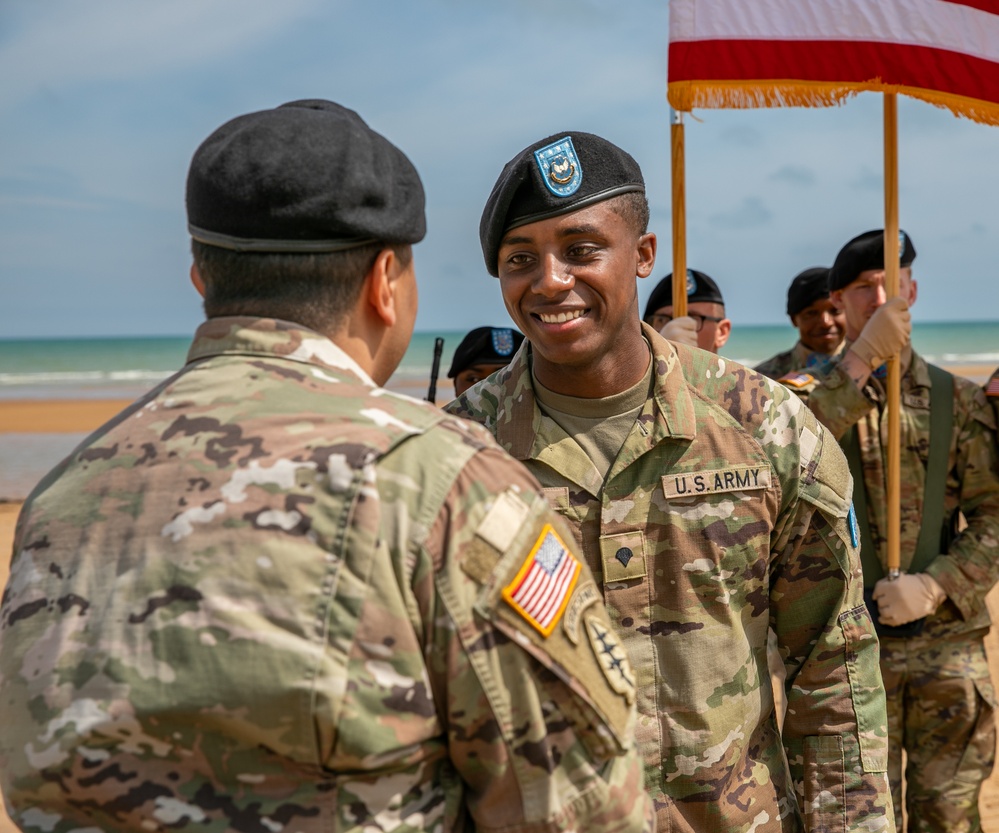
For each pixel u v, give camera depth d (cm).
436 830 113
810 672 199
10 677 111
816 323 483
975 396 343
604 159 185
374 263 127
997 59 326
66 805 108
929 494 342
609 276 183
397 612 109
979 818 338
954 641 338
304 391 119
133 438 119
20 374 4697
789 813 199
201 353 126
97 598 110
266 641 105
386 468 113
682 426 192
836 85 318
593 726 117
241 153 119
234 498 111
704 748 187
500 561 114
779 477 195
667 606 191
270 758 108
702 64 315
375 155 125
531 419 199
